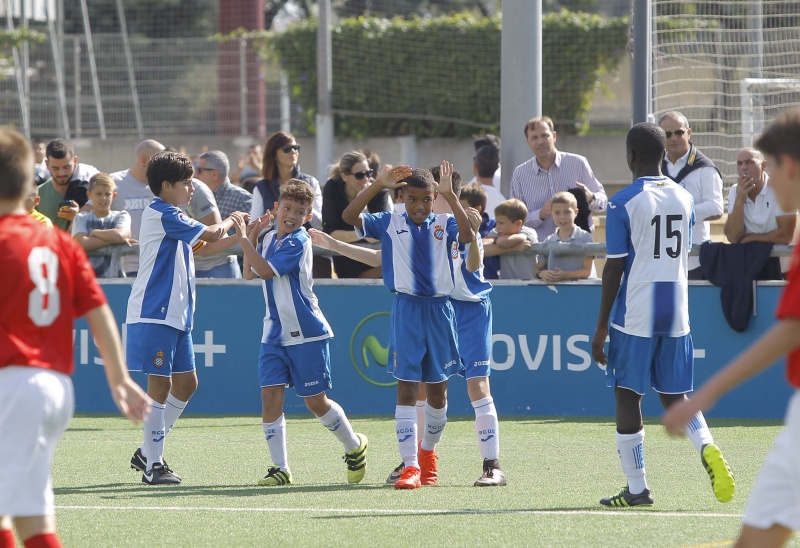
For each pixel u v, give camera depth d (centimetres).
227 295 2938
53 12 6788
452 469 2089
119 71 6588
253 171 4659
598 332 1692
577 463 2128
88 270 1118
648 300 1666
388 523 1558
